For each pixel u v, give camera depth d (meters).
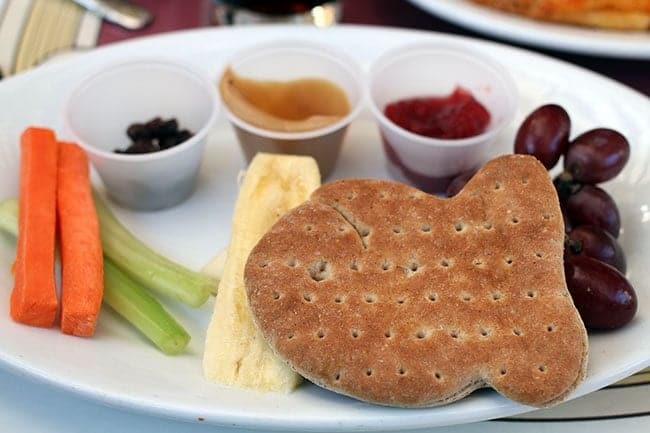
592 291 0.29
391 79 0.40
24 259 0.31
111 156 0.35
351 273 0.28
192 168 0.37
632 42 0.44
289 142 0.37
